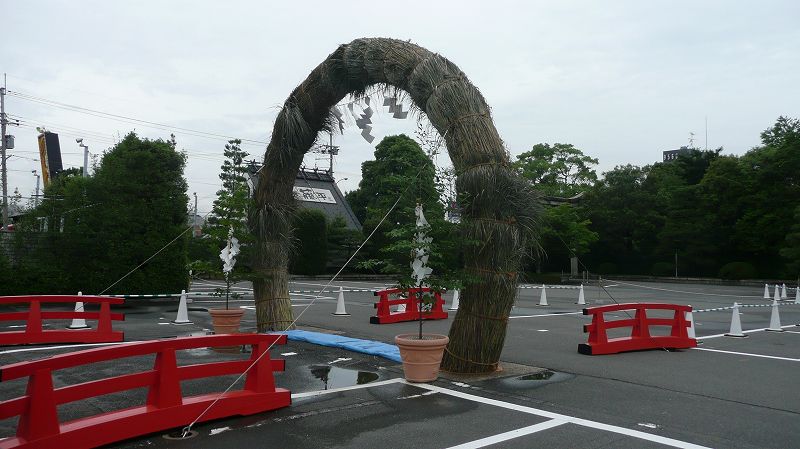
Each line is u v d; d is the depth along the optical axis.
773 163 34.97
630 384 7.49
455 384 7.25
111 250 17.88
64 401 4.51
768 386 7.47
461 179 7.46
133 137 19.50
